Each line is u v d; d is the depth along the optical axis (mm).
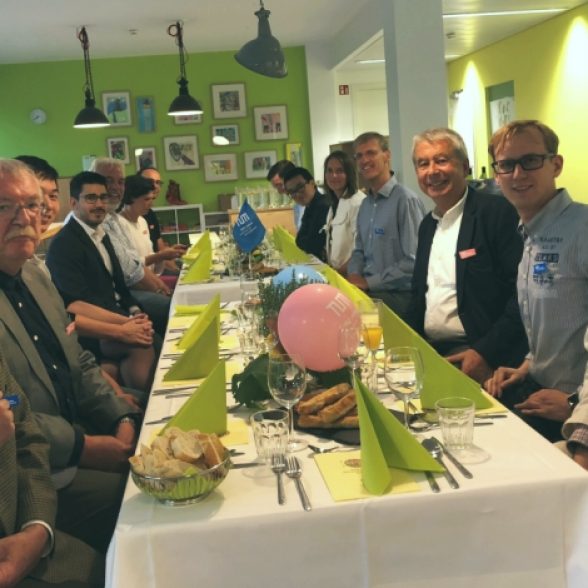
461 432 1547
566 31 8562
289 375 1605
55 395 2162
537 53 9289
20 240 2170
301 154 9797
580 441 1742
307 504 1328
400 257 3959
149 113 9539
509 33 9695
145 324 3449
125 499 1407
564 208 2227
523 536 1364
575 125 8703
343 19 8141
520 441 1564
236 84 9609
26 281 2418
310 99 9609
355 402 1692
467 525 1349
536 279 2252
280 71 5801
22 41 7984
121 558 1275
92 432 2432
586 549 1355
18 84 9320
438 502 1334
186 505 1354
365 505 1322
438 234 2865
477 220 2721
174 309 3465
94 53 9016
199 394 1693
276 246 5539
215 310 2672
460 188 2824
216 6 7020
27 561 1543
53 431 2010
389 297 3838
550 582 1379
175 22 7582
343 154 4895
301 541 1316
